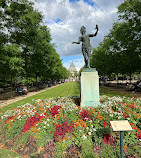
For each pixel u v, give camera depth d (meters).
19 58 11.34
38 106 5.81
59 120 4.10
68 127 3.58
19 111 5.28
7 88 24.45
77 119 4.23
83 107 5.27
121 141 2.45
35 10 14.80
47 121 4.11
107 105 5.26
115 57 19.86
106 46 22.38
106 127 3.61
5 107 8.19
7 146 3.41
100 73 29.41
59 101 6.73
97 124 3.82
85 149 2.84
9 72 12.23
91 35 6.28
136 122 3.79
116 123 2.54
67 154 2.82
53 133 3.53
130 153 2.76
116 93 13.08
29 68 15.38
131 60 16.14
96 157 2.71
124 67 19.77
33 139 3.33
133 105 5.09
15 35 11.88
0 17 9.91
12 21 10.77
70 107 5.15
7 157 2.91
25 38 12.73
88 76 5.77
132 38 12.70
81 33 6.45
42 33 17.66
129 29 12.50
